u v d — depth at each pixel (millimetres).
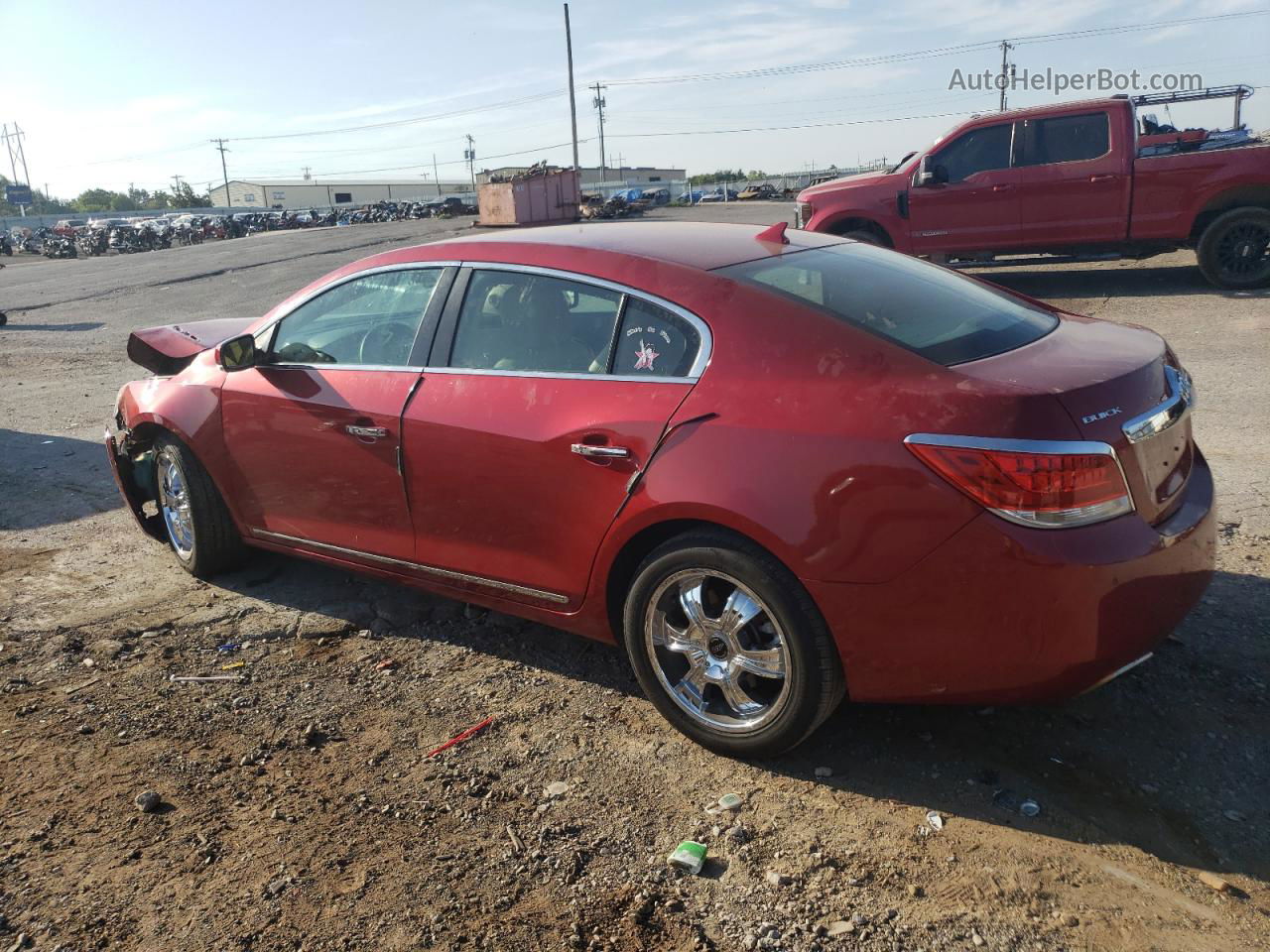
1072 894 2436
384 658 3838
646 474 2973
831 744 3131
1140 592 2578
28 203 122875
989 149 11758
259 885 2580
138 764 3162
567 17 61375
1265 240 11047
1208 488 3051
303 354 4098
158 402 4539
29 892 2572
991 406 2531
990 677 2625
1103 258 11719
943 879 2510
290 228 68125
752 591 2842
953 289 3436
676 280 3123
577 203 44531
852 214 12383
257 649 3957
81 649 3994
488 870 2619
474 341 3533
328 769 3113
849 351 2809
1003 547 2506
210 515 4500
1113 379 2678
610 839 2727
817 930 2363
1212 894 2424
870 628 2691
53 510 5902
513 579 3451
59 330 17531
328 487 3945
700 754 3107
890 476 2598
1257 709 3170
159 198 164000
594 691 3525
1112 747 3029
